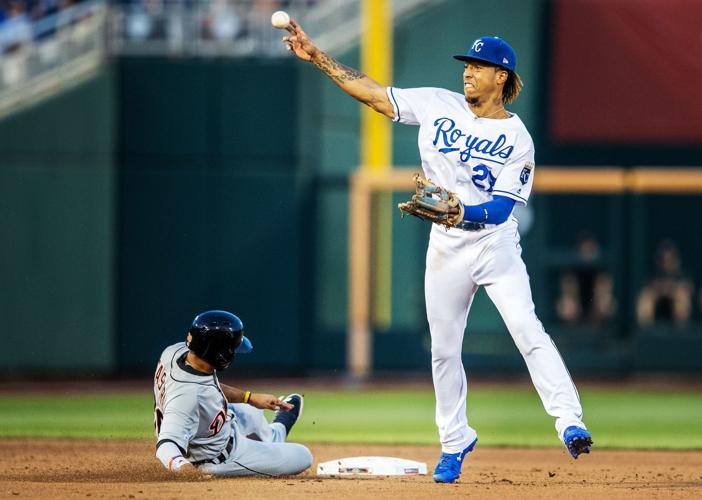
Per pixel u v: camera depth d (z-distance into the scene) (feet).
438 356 79.66
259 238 225.35
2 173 219.00
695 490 76.95
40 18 224.33
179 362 76.28
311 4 230.07
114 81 224.12
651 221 257.75
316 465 100.01
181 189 224.74
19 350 219.20
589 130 234.58
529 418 158.20
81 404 172.55
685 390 205.77
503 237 76.54
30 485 76.84
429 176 78.23
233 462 80.07
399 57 226.99
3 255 218.59
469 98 76.02
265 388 202.39
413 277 226.99
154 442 114.01
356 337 223.30
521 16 232.53
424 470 88.89
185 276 224.53
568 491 75.05
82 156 222.48
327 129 227.40
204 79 224.74
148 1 225.76
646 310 248.32
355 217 222.69
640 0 235.20
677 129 234.38
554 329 232.94
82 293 221.87
